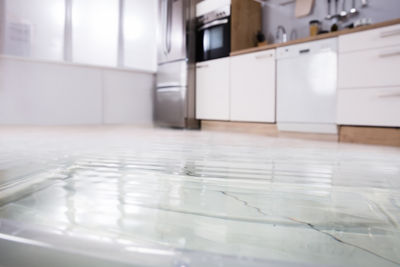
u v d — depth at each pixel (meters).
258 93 3.19
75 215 0.66
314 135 2.75
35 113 3.58
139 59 4.66
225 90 3.60
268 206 0.74
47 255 0.47
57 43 3.97
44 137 2.55
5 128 3.40
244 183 0.97
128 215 0.66
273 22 3.86
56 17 3.93
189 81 3.98
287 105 2.90
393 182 1.00
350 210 0.71
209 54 3.83
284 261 0.45
